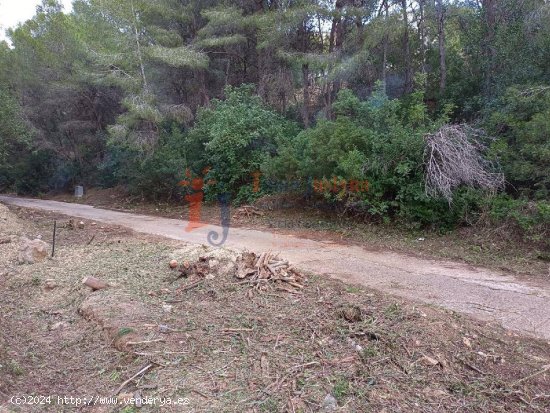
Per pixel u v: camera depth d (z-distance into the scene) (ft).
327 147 34.19
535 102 30.37
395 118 33.19
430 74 48.73
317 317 15.64
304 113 52.85
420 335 14.01
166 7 57.77
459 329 14.58
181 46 56.49
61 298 19.35
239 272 20.11
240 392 11.15
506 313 16.16
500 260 24.39
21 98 76.79
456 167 28.58
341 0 48.70
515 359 12.82
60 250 28.22
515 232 26.63
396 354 12.98
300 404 10.62
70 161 84.07
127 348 13.69
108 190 72.23
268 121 47.83
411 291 18.74
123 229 37.93
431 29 52.95
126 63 54.90
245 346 13.64
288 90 54.54
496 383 11.64
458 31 52.13
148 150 55.62
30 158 83.61
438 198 29.45
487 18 42.32
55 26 75.10
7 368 13.05
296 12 46.19
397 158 31.50
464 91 41.63
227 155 47.39
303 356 12.94
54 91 74.28
